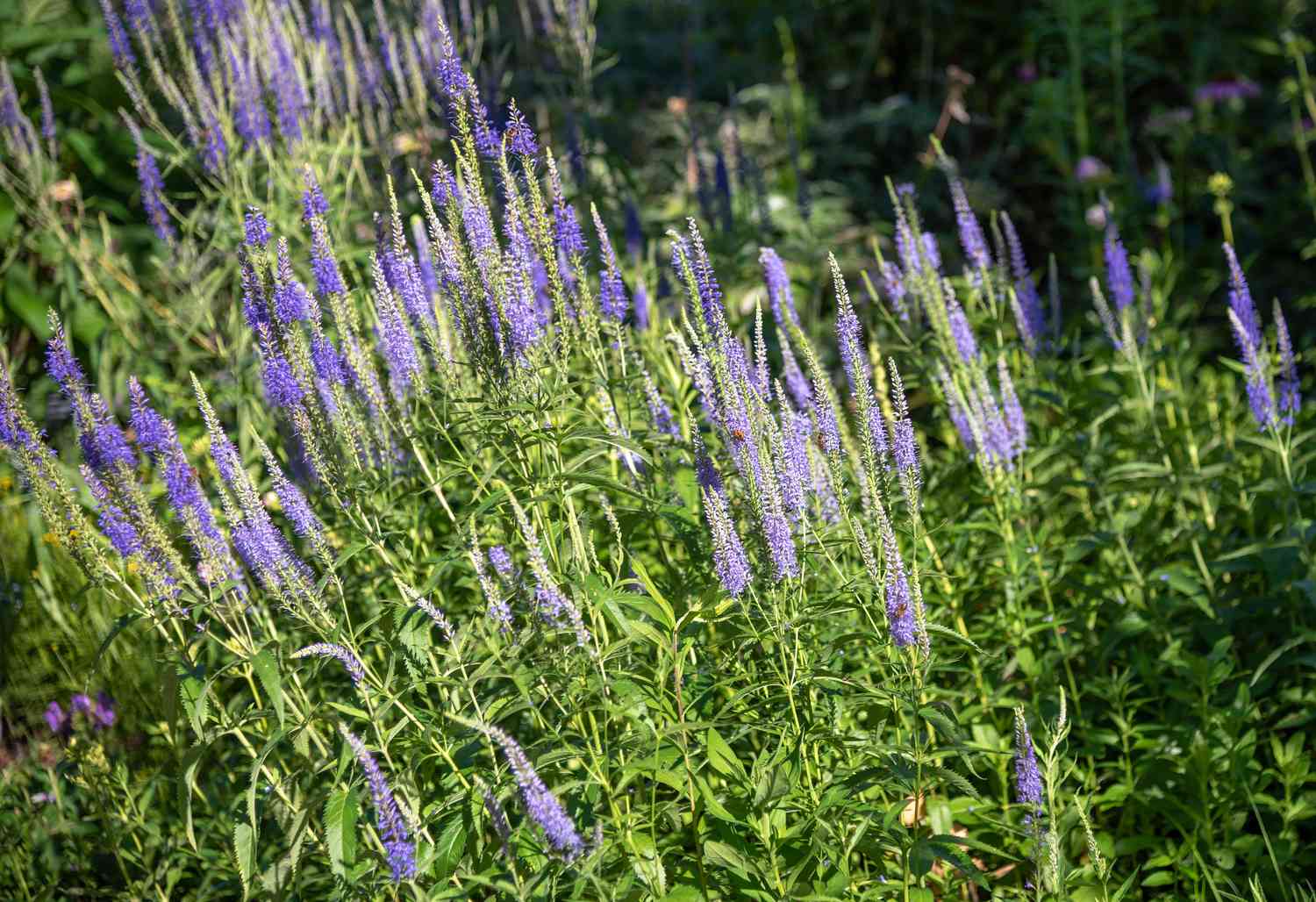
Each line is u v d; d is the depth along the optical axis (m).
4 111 4.78
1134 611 3.89
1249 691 3.59
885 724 3.31
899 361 4.61
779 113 8.12
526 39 6.38
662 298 4.90
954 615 3.72
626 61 8.59
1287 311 7.24
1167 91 8.77
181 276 4.53
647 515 3.00
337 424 2.97
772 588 2.63
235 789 3.58
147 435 2.86
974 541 4.12
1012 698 3.68
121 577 2.91
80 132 5.59
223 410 4.54
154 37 4.55
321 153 4.71
